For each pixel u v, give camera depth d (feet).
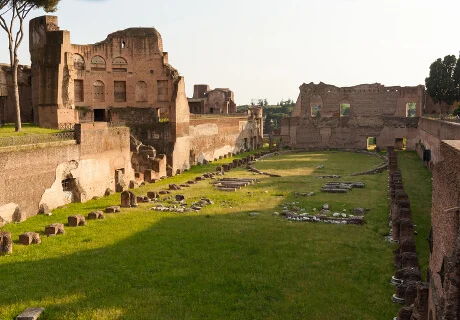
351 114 245.65
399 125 230.68
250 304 48.44
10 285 53.26
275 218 86.22
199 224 81.66
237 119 231.50
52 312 46.26
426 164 156.56
